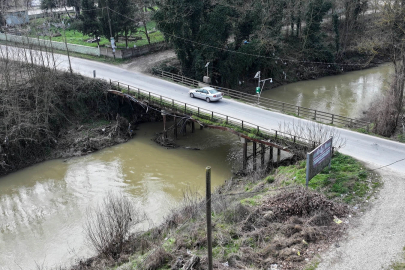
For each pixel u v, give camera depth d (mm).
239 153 31734
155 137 35406
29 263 19250
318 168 18969
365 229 15656
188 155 31656
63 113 35594
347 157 21641
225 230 16312
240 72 48844
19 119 30438
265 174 25109
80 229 21938
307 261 14109
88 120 37000
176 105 31312
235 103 32844
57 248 20328
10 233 22000
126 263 15359
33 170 29922
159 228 18812
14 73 35625
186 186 26547
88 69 43344
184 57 44312
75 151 32500
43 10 69062
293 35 62031
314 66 58688
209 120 28484
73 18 67250
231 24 45688
